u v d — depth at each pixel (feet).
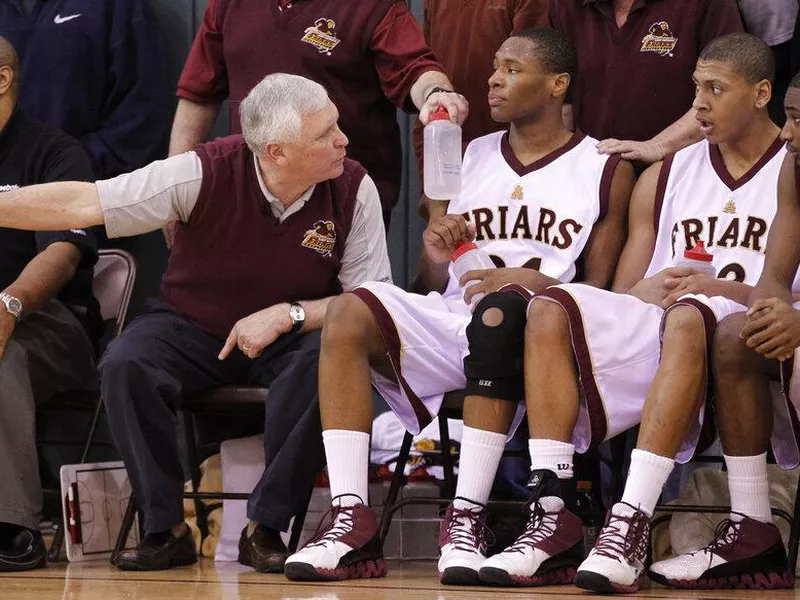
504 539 39.37
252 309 41.93
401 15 48.60
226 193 40.78
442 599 31.01
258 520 38.73
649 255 41.37
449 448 42.24
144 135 56.34
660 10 46.78
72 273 45.55
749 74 39.58
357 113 48.62
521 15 48.93
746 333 33.65
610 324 35.47
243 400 41.86
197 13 58.23
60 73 55.93
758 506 34.99
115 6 56.70
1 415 40.57
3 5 57.57
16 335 44.91
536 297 35.47
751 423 34.71
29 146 47.85
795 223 36.68
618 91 46.96
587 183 42.83
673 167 41.60
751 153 40.68
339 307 37.27
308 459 39.11
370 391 37.17
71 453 57.62
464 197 43.65
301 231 41.24
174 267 42.37
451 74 50.31
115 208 39.75
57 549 43.75
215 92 51.42
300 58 48.14
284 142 39.04
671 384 33.88
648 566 38.42
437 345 38.06
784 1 48.42
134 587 34.76
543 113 43.24
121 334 41.57
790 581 34.94
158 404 40.16
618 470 39.37
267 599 31.40
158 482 39.81
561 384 35.01
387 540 45.29
